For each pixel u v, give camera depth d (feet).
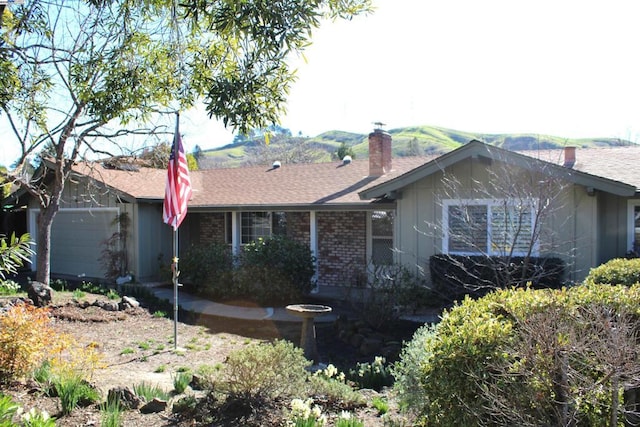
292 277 44.68
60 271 62.03
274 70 19.62
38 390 18.21
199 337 31.76
